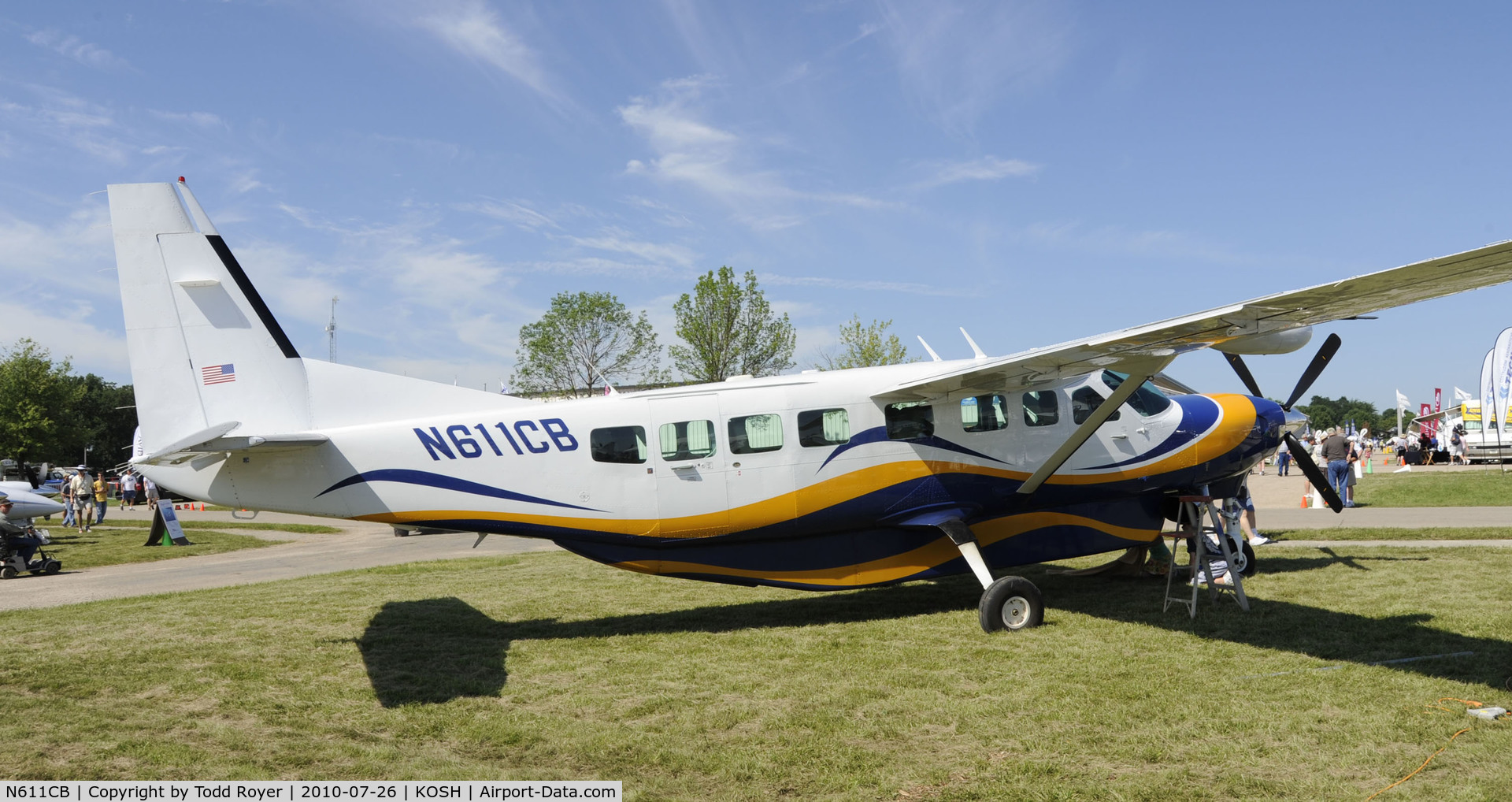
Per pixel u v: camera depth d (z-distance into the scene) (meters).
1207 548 8.87
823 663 6.72
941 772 4.47
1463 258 5.14
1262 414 9.38
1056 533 9.04
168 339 7.54
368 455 7.56
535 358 34.91
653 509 7.85
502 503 7.71
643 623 8.47
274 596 10.24
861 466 8.16
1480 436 35.06
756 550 8.31
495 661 7.00
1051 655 6.73
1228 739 4.77
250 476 7.54
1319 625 7.33
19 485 19.00
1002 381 8.04
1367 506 18.23
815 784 4.39
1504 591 8.38
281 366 7.67
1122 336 6.48
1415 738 4.67
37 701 5.88
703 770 4.65
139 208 7.56
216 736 5.20
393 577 11.80
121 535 21.56
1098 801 4.04
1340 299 6.01
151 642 7.70
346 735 5.24
